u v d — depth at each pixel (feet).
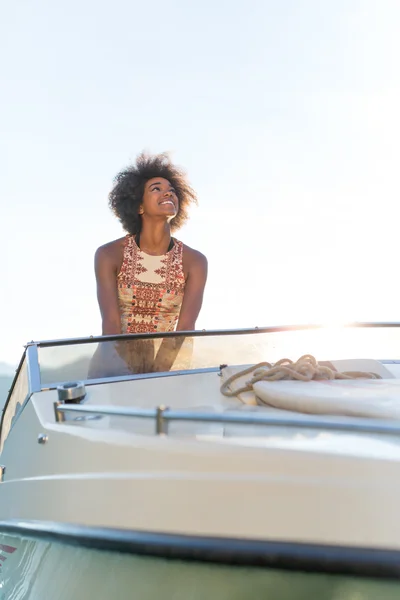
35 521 6.23
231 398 7.58
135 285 11.30
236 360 9.20
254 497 5.15
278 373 7.43
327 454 5.16
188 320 11.41
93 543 5.57
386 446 5.35
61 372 8.20
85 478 5.90
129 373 8.64
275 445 5.37
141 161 11.60
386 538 4.88
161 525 5.38
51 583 6.00
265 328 9.47
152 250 11.39
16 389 9.00
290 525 5.03
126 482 5.62
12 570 6.64
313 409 6.47
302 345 9.49
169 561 5.32
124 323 11.46
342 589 4.94
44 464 6.49
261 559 4.99
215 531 5.18
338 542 4.91
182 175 12.01
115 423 6.59
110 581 5.60
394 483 4.99
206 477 5.33
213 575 5.20
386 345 9.65
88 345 8.61
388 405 6.15
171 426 6.06
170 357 8.88
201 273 11.56
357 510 4.95
